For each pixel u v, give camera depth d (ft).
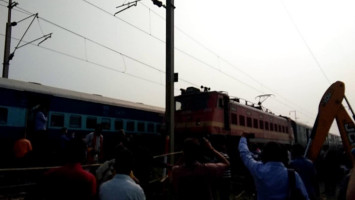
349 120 23.85
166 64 32.60
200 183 9.59
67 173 8.84
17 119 33.37
